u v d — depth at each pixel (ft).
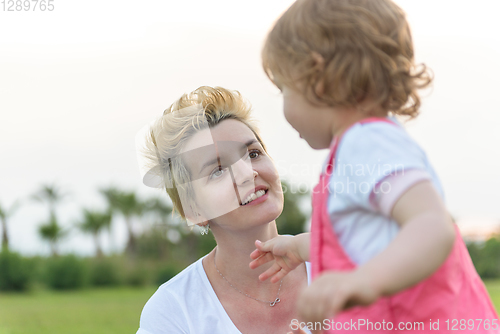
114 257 104.06
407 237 2.19
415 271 2.11
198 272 5.76
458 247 2.96
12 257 87.76
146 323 5.57
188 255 106.32
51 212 100.17
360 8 2.96
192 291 5.61
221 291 5.56
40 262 92.43
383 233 2.61
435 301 2.68
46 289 90.38
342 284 2.01
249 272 5.41
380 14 2.98
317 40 2.92
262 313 5.39
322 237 2.88
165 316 5.50
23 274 87.86
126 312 50.85
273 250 3.99
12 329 41.19
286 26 3.10
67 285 91.61
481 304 2.94
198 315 5.41
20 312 52.95
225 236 5.32
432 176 2.72
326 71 2.85
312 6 3.04
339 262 2.74
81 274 93.15
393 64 2.90
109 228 105.40
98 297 73.82
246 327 5.33
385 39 2.89
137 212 103.40
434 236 2.17
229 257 5.44
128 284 100.27
